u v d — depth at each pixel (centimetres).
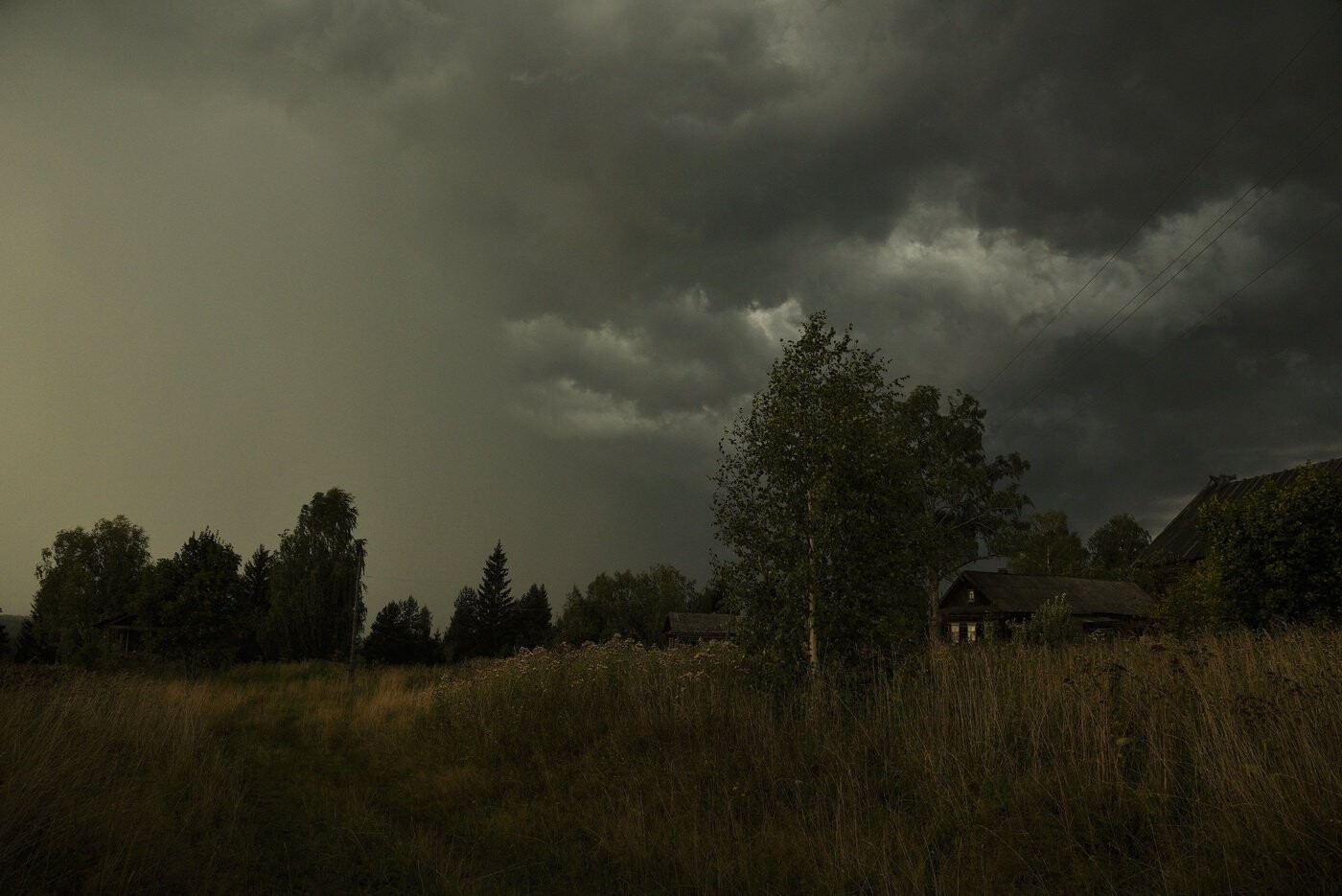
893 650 1020
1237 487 4019
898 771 752
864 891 550
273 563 5812
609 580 7919
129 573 7075
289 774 1043
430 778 985
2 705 866
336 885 589
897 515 1118
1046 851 557
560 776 934
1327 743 569
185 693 1753
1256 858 477
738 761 848
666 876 617
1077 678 808
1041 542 6625
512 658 1534
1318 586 1608
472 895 564
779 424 1138
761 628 1094
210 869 564
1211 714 639
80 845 555
